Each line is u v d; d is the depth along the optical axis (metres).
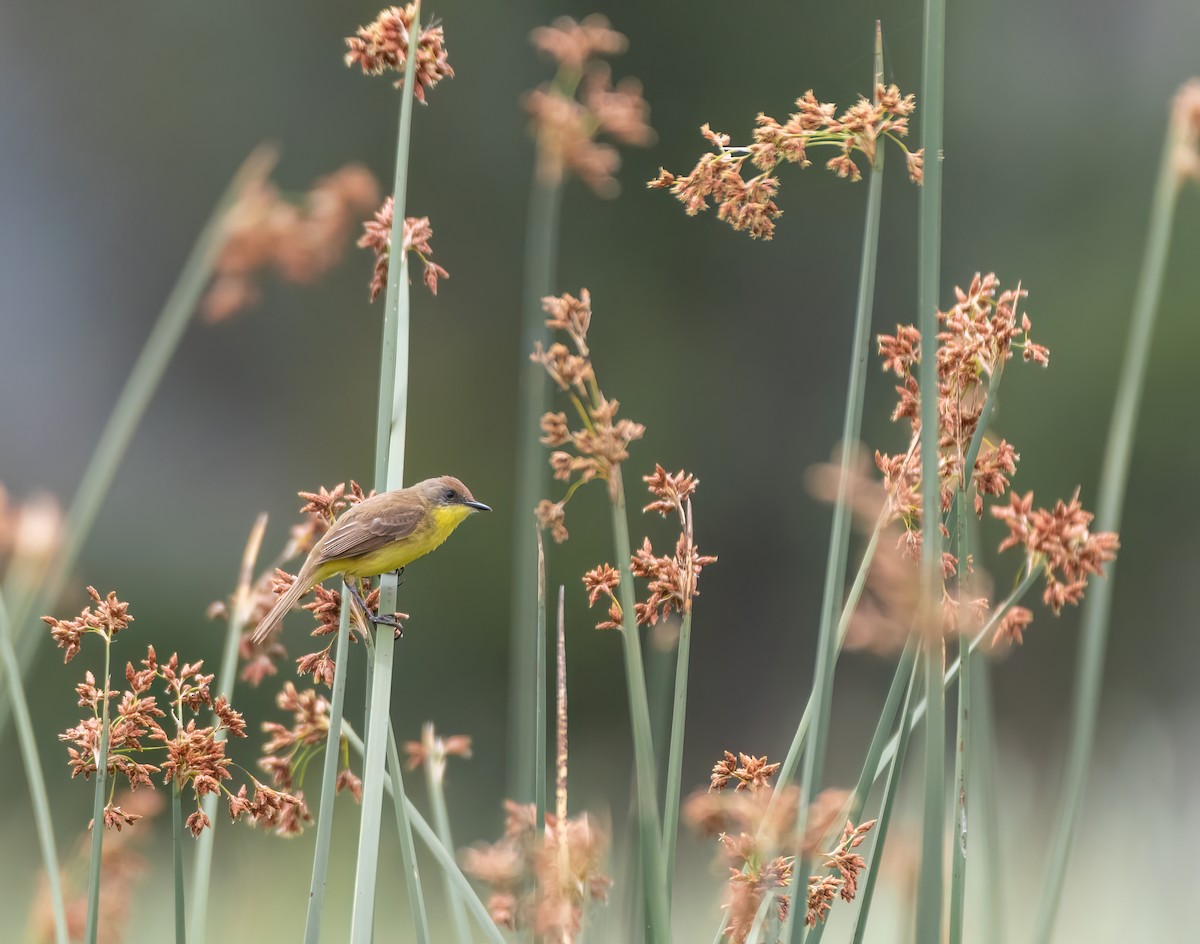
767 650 20.94
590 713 19.34
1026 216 21.94
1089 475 20.48
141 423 21.48
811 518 21.22
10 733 15.37
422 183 21.83
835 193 21.30
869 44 21.23
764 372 21.67
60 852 8.42
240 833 7.45
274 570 4.61
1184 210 21.08
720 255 21.48
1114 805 8.83
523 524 5.84
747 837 2.97
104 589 20.00
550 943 2.88
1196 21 21.78
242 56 22.05
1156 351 20.61
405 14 3.82
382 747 3.28
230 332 21.48
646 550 3.33
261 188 6.49
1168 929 7.14
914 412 3.40
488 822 12.55
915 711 3.30
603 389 21.22
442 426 21.58
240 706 16.56
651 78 21.33
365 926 3.03
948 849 4.55
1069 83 22.14
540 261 6.19
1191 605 19.94
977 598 3.50
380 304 21.55
